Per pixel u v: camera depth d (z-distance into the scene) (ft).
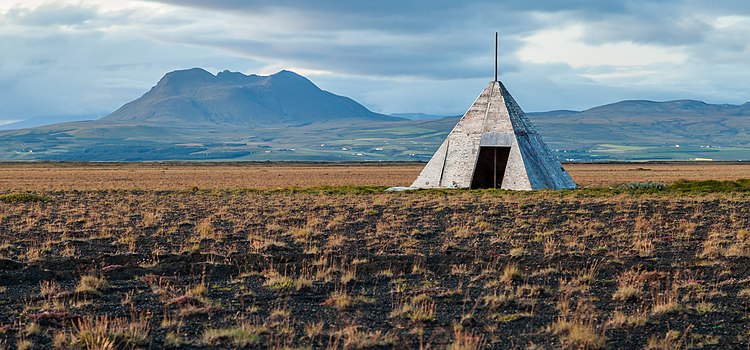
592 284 55.42
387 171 437.58
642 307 47.37
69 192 169.89
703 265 63.00
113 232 87.10
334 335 39.93
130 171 408.26
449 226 92.07
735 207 113.39
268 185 233.14
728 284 55.01
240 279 57.16
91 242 77.92
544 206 114.62
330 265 63.41
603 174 377.71
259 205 124.36
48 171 401.49
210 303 47.70
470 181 157.38
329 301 48.29
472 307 47.26
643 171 438.81
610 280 56.75
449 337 39.83
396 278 57.88
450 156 162.81
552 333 40.55
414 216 104.42
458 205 116.57
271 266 61.46
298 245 76.54
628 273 58.59
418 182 164.35
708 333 40.83
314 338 39.47
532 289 51.72
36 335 39.68
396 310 45.68
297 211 112.88
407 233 84.94
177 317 44.24
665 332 41.04
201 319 43.96
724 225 90.94
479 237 81.76
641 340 39.40
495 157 159.12
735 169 488.85
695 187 160.25
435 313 45.50
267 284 54.70
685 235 81.30
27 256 67.26
